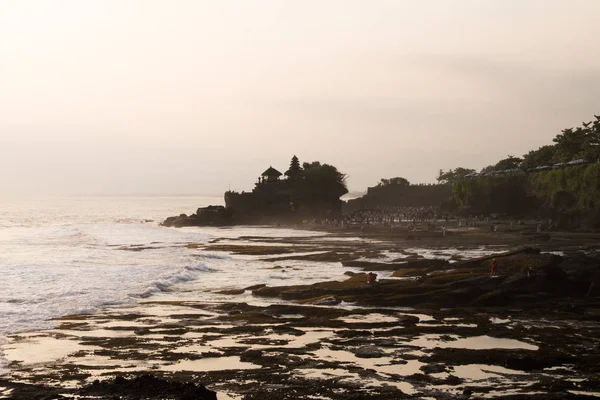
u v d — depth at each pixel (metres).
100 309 41.16
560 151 162.88
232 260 75.00
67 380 24.72
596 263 52.81
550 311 40.50
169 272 59.16
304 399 22.27
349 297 44.53
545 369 26.72
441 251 79.88
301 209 177.75
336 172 185.88
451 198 189.88
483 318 38.03
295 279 57.47
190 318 38.19
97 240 103.25
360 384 24.27
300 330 34.72
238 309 41.25
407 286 46.06
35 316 37.94
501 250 80.00
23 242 98.06
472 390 23.42
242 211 177.75
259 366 27.02
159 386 20.27
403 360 28.03
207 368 26.72
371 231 125.75
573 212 117.19
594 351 29.83
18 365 27.14
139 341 31.92
